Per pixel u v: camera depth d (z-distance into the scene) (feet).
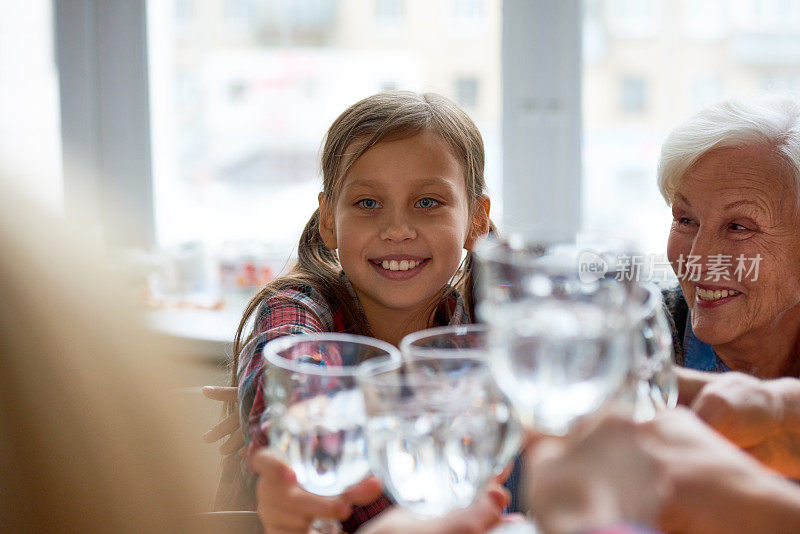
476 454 1.85
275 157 8.20
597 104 7.60
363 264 3.83
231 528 2.49
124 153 8.21
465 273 4.45
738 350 3.75
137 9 7.98
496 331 1.73
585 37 7.50
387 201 3.84
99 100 8.14
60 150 8.14
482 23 7.61
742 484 1.66
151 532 1.16
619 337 1.69
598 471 1.58
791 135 3.38
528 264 1.71
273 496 1.99
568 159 7.69
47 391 1.07
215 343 6.16
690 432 1.80
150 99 8.13
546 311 1.69
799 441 2.25
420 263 3.85
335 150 4.05
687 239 3.63
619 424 1.67
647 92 7.52
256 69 8.07
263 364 2.87
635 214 7.69
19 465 1.06
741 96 3.59
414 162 3.83
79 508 1.10
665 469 1.69
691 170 3.50
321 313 3.78
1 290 1.06
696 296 3.59
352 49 7.88
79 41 8.00
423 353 1.97
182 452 1.23
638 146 7.60
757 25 7.27
